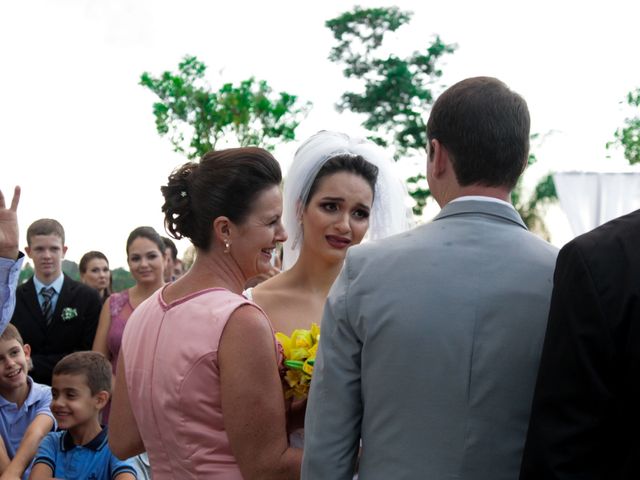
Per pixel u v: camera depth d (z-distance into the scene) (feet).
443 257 6.76
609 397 5.67
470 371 6.49
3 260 9.37
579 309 5.80
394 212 10.34
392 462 6.59
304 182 9.78
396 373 6.61
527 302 6.56
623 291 5.74
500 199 6.99
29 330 20.40
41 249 20.77
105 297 25.89
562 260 6.05
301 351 8.36
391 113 107.04
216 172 7.80
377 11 104.42
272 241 7.86
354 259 7.06
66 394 12.48
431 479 6.43
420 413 6.53
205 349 7.42
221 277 7.94
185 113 111.96
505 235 6.82
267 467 7.36
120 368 8.53
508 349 6.48
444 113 7.00
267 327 7.59
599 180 19.04
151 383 7.75
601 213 18.98
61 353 20.52
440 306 6.60
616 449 5.75
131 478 12.21
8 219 9.41
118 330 19.30
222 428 7.47
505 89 7.01
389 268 6.84
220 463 7.46
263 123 114.73
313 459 6.93
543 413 5.87
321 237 9.80
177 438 7.54
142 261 19.61
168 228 8.18
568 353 5.79
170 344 7.66
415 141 106.22
